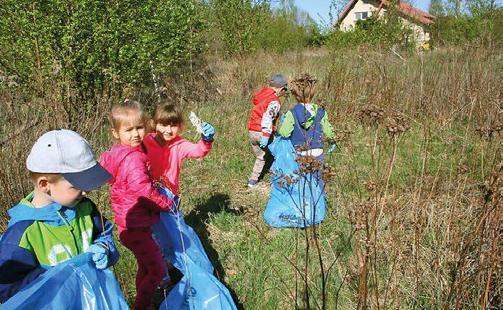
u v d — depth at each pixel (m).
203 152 3.34
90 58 6.52
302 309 3.02
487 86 6.56
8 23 6.51
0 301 1.80
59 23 6.64
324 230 3.97
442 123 6.21
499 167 2.25
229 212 4.51
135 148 2.83
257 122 5.07
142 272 2.99
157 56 8.10
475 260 2.72
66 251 1.90
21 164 3.76
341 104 6.97
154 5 8.10
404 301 2.86
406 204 3.49
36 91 5.88
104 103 5.88
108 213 4.06
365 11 35.59
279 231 4.11
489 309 2.62
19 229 1.80
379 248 3.13
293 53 14.71
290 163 4.24
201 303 2.83
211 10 11.94
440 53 9.48
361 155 5.40
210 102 8.71
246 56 11.52
